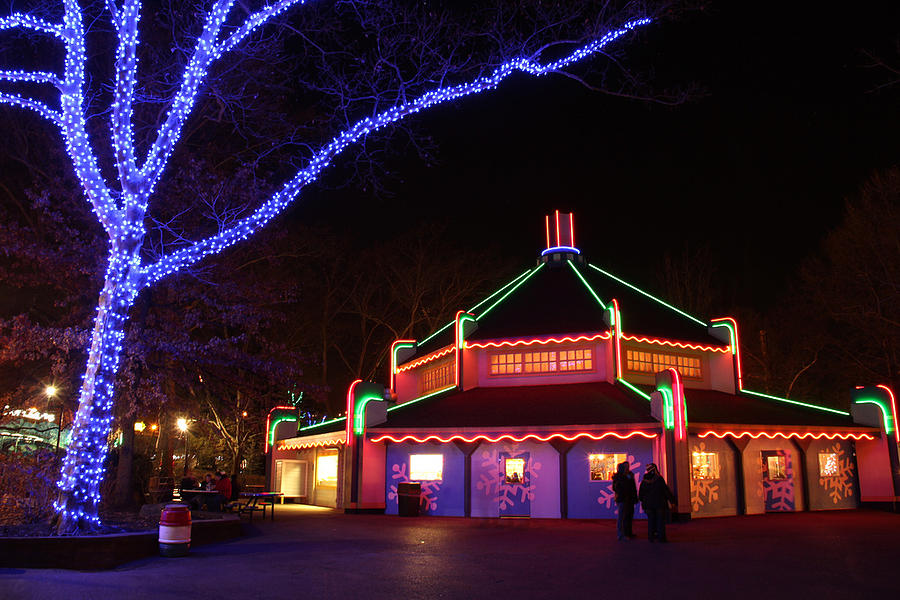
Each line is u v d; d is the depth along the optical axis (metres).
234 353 24.16
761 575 11.47
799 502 24.86
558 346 26.98
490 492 23.22
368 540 16.30
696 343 28.25
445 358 30.28
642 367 27.30
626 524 16.33
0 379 23.23
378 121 15.93
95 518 13.78
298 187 16.47
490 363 27.75
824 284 41.44
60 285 23.19
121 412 22.50
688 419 22.36
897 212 37.62
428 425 23.80
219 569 11.82
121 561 12.59
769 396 28.59
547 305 28.81
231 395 35.25
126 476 22.34
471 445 23.36
